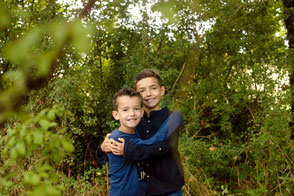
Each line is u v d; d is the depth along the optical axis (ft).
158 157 5.24
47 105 9.45
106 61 13.96
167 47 13.05
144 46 12.12
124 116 5.48
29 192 2.34
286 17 14.67
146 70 6.29
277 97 10.65
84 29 1.19
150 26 12.41
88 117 12.67
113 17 10.92
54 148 2.79
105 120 13.10
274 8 15.29
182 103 10.18
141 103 5.77
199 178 10.10
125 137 5.45
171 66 12.92
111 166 5.52
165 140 5.37
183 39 11.59
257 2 13.67
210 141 12.44
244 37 13.97
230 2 13.11
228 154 10.79
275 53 13.17
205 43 13.02
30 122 2.65
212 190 9.93
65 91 10.22
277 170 9.30
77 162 12.42
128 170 5.30
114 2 11.44
